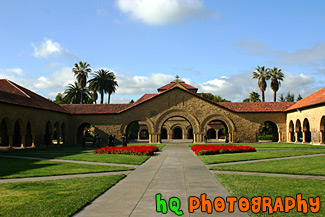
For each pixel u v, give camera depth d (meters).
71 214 7.17
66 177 12.49
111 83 70.06
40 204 8.00
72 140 44.69
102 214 7.23
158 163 17.69
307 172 13.34
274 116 44.03
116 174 13.27
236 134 43.53
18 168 15.25
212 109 43.75
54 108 40.25
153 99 44.12
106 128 44.38
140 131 67.56
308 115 36.78
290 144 37.03
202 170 14.53
